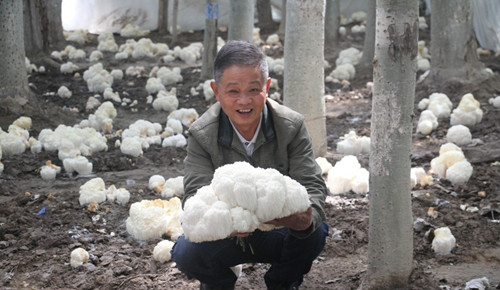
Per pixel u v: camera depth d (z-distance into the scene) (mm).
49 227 5566
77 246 5152
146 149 8086
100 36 16891
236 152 3631
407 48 3908
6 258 4996
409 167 4082
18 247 5152
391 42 3910
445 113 9047
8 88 9188
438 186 6363
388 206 4070
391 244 4113
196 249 3518
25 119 8805
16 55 9188
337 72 12477
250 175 3168
